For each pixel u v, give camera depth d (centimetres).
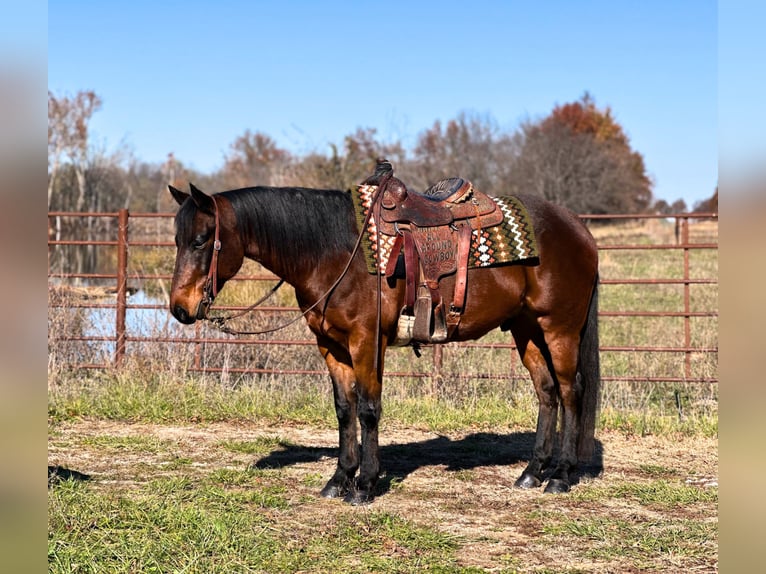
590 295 520
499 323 505
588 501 488
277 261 457
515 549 399
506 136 3912
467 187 494
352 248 460
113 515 413
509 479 539
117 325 816
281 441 636
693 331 1062
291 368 847
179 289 433
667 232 3100
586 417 518
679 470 568
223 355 843
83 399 737
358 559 379
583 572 368
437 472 554
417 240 464
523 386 778
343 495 483
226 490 489
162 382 766
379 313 455
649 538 412
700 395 792
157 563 353
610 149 4372
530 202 514
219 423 704
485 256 478
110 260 1744
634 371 866
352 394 488
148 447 607
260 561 368
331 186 1581
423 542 401
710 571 371
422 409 731
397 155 2481
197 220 434
